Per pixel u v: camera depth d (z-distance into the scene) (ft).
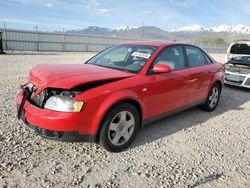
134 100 11.59
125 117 11.43
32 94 10.86
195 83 15.80
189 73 15.15
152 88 12.39
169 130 14.52
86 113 9.96
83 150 11.33
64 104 9.80
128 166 10.30
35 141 11.77
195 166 10.71
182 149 12.22
